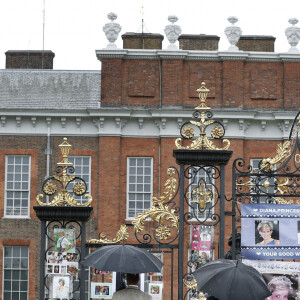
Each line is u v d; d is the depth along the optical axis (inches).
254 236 891.4
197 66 1979.6
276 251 890.1
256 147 1968.5
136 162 1963.6
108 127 1957.4
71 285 901.8
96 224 1935.3
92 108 1940.2
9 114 1956.2
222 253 890.1
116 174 1948.8
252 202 941.8
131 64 1977.1
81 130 1968.5
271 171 920.9
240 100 1972.2
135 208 1950.1
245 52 1972.2
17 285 1947.6
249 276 725.9
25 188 1967.3
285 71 1985.7
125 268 775.1
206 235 901.8
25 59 2315.5
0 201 1963.6
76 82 2087.8
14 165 1974.7
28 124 1969.7
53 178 913.5
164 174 1942.7
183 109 1939.0
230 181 1934.1
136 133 1959.9
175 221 911.0
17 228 1952.5
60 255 905.5
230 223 1877.5
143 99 1969.7
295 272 887.1
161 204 911.7
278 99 1985.7
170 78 1969.7
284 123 1957.4
